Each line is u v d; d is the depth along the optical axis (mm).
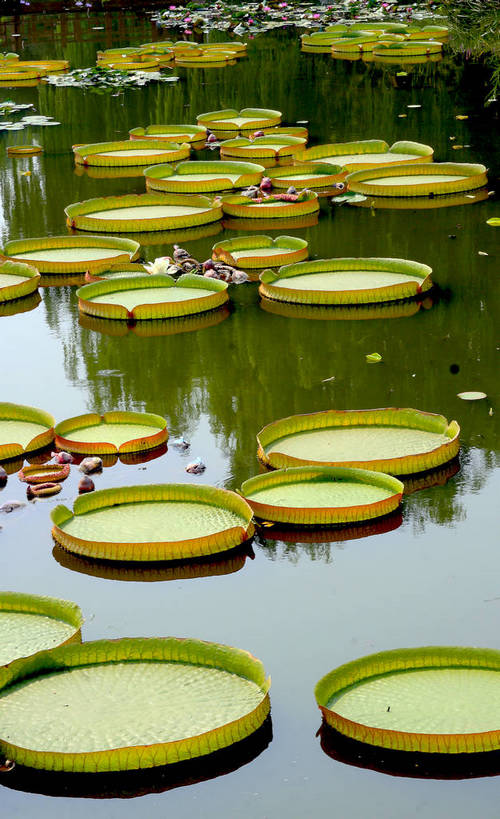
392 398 8344
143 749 4566
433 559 6250
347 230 12859
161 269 11453
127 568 6254
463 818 4395
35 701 4926
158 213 13625
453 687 4926
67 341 9906
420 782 4574
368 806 4457
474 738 4598
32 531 6695
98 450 7609
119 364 9312
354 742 4750
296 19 29844
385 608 5793
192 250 12320
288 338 9727
